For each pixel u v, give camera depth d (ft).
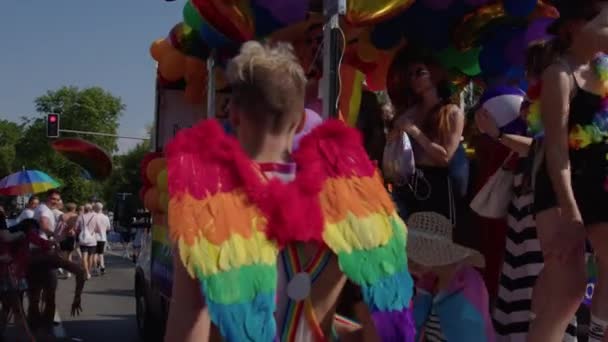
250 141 6.84
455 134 13.02
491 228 14.14
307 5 14.67
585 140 9.71
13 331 26.27
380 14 13.35
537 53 11.09
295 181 6.69
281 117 6.76
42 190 41.09
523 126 13.37
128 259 83.61
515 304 12.75
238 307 6.15
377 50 18.03
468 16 16.30
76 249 63.36
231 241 6.25
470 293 11.80
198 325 6.25
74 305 26.35
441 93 13.99
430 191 13.05
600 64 9.75
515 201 12.85
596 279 11.34
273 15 14.65
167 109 21.66
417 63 13.62
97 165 25.23
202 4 14.56
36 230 25.53
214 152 6.58
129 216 33.04
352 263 6.60
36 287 25.39
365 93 17.78
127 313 34.09
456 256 11.81
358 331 7.25
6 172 268.21
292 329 6.50
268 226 6.39
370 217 6.84
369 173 7.14
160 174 17.67
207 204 6.33
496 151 14.55
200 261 6.14
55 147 24.61
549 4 15.58
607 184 9.58
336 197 6.79
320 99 15.03
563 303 9.97
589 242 11.07
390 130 13.99
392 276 6.77
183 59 19.44
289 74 6.79
